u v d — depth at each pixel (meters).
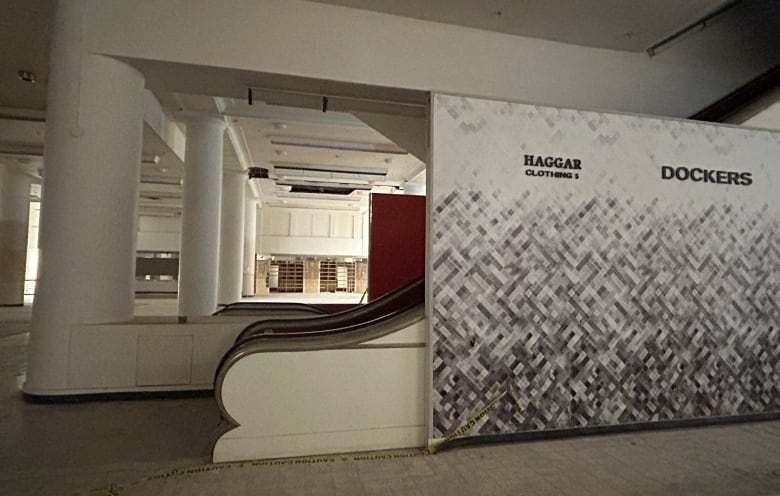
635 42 4.70
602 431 3.50
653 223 3.72
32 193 15.95
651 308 3.66
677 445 3.28
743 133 3.99
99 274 4.20
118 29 4.03
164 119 7.77
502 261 3.42
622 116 3.74
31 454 3.04
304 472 2.81
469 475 2.78
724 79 5.09
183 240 8.57
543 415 3.41
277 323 4.41
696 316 3.74
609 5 4.12
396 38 4.30
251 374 3.05
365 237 21.00
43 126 8.20
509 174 3.48
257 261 20.20
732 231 3.88
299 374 3.12
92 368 4.24
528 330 3.43
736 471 2.84
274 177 12.98
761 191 3.98
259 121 9.01
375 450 3.20
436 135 3.38
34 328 4.19
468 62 4.43
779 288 3.94
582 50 4.75
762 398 3.82
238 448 2.99
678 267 3.74
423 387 3.34
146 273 19.09
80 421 3.72
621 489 2.60
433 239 3.32
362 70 4.23
